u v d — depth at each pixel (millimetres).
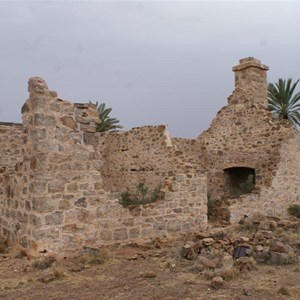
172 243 10781
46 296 6531
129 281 7289
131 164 19438
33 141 9172
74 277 7645
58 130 9328
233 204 15188
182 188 12125
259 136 18297
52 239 9039
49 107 9234
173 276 7594
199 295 6406
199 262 8180
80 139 9703
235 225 14039
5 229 10602
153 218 11219
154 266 8430
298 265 8227
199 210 12531
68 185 9398
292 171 17797
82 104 9836
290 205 17516
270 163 17578
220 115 20109
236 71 19719
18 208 9867
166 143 17953
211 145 20219
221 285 6820
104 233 10031
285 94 29109
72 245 9359
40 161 9008
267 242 9633
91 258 8828
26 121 9586
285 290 6500
